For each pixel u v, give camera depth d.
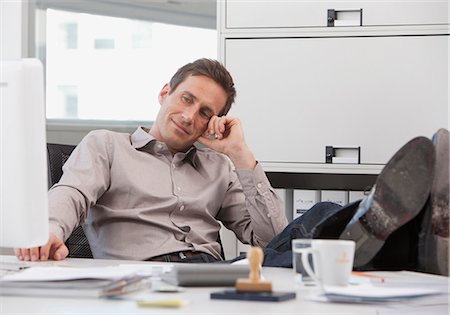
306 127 3.25
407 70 3.19
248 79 3.29
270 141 3.28
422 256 1.89
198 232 2.63
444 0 3.15
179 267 1.57
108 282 1.48
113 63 3.86
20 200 1.71
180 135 2.66
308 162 3.25
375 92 3.21
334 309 1.34
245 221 2.80
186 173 2.70
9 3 3.85
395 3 3.18
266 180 2.68
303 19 3.24
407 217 1.76
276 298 1.39
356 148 3.22
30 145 1.70
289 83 3.26
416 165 1.73
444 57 3.16
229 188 2.82
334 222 1.87
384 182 1.74
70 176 2.47
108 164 2.60
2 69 1.69
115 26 3.85
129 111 3.85
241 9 3.29
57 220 2.30
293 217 3.29
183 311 1.30
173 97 2.68
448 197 1.84
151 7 3.80
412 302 1.42
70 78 3.89
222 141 2.68
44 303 1.39
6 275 1.64
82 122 3.89
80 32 3.88
